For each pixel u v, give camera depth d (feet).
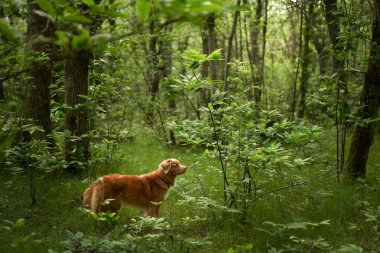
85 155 28.50
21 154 22.79
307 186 22.71
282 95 70.18
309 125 46.09
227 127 20.95
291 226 16.53
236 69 21.67
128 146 41.06
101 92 29.04
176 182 22.43
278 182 26.45
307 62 59.16
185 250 17.43
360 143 27.20
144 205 21.31
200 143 21.18
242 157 19.38
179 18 8.54
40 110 28.94
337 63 41.86
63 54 26.32
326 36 53.93
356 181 26.96
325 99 28.27
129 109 43.34
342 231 19.43
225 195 21.22
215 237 18.94
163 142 42.86
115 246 13.97
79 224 20.16
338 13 26.58
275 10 49.70
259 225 20.11
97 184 20.34
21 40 9.77
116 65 33.55
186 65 17.78
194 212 22.16
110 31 28.43
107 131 34.83
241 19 53.16
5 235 17.89
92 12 8.86
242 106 20.12
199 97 49.26
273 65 78.54
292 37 75.10
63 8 8.73
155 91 48.73
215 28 51.11
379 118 23.68
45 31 9.57
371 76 25.70
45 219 20.77
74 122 27.96
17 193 24.12
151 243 16.03
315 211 21.88
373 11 25.90
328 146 39.58
